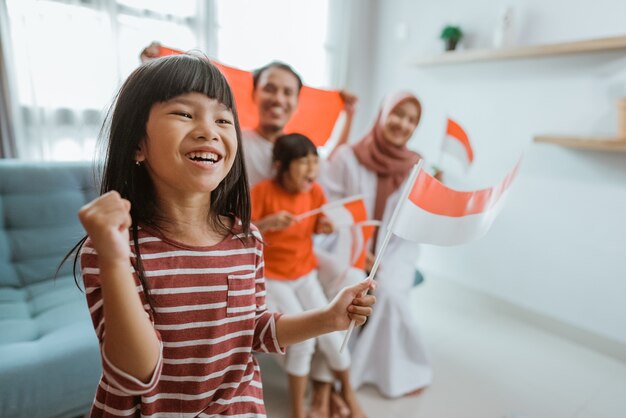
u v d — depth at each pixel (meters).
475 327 1.86
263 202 1.23
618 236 1.61
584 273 1.72
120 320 0.40
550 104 1.72
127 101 0.51
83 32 1.52
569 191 1.72
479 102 1.96
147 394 0.51
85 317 1.07
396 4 2.29
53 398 0.87
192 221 0.56
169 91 0.50
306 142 1.19
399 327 1.39
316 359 1.26
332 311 0.59
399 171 1.54
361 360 1.36
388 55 2.38
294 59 2.19
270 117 1.34
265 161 1.37
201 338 0.54
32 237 1.28
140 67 0.53
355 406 1.24
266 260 1.21
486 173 1.98
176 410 0.55
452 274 2.19
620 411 1.34
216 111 0.52
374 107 2.52
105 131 0.58
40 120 1.50
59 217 1.33
